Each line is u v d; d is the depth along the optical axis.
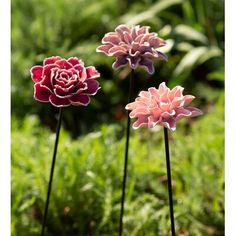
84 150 1.69
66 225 1.59
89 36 2.52
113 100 2.34
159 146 1.89
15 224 1.54
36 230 1.53
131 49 1.22
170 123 1.10
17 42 2.38
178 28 2.34
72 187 1.59
